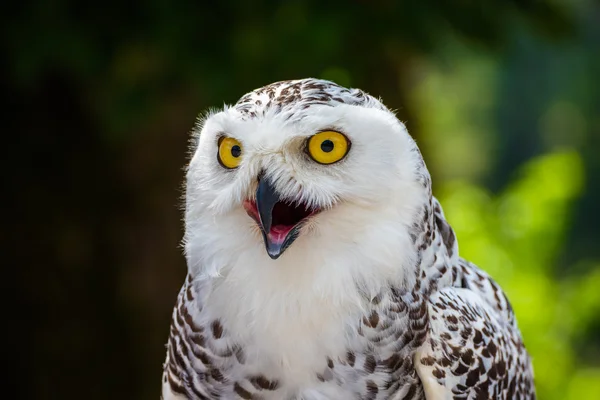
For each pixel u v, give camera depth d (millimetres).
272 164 4801
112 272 13258
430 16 10438
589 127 45812
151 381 13117
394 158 4785
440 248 5355
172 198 13086
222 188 4996
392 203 4809
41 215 13047
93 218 13188
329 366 4980
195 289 5191
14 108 12695
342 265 4863
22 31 9297
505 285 13727
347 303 4883
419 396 5203
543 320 13859
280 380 5066
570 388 14148
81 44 9352
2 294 12961
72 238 13117
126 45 9500
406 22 10242
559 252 15797
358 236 4852
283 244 4781
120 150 12945
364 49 10156
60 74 11195
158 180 12992
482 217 14711
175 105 11203
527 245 14836
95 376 13102
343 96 4980
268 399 5129
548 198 14984
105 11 9391
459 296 5445
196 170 5152
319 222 4852
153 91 9773
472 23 10828
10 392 12961
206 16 9469
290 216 5016
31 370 13008
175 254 13266
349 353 4945
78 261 13141
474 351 5281
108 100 9812
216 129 5020
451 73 12609
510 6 11367
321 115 4754
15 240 12945
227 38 9484
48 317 13070
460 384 5207
